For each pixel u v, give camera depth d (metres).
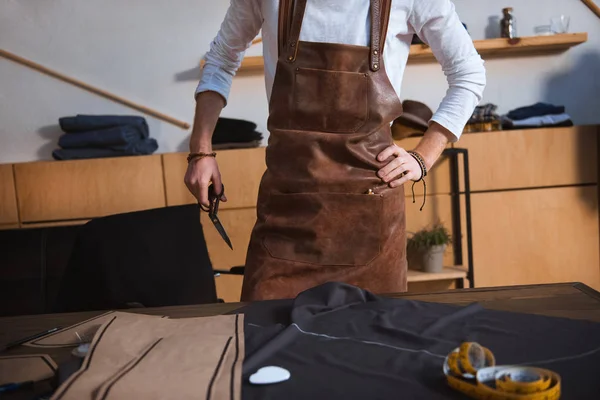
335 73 1.55
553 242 3.41
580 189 3.39
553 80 3.74
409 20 1.63
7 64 3.54
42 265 2.24
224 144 3.34
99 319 1.07
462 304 1.08
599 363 0.77
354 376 0.77
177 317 1.09
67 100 3.57
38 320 1.14
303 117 1.57
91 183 3.26
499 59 3.71
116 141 3.29
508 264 3.41
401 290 1.64
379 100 1.58
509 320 0.95
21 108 3.56
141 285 2.01
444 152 3.24
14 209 3.25
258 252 1.60
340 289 1.08
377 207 1.58
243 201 3.31
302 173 1.57
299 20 1.55
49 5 3.53
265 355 0.84
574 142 3.37
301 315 0.98
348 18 1.56
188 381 0.74
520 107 3.71
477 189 3.36
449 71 1.70
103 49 3.57
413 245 3.29
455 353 0.75
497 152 3.34
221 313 1.09
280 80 1.58
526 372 0.71
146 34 3.58
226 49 1.76
